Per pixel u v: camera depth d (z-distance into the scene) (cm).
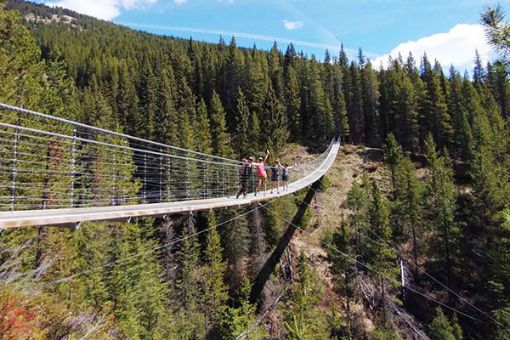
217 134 5016
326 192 4128
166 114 4831
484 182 2980
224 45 9756
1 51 1356
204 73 7144
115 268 1894
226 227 3152
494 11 320
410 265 3019
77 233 1641
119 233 2136
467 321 2520
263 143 5244
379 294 2606
